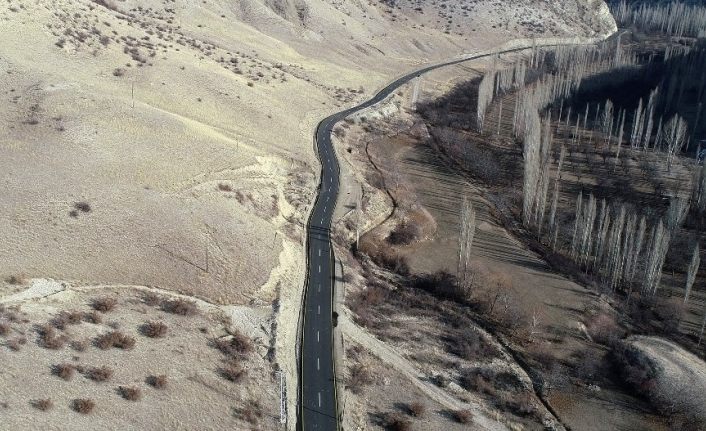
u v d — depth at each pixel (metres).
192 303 69.06
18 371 53.03
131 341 60.53
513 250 100.94
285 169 107.38
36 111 92.19
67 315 61.41
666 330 84.12
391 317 79.06
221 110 114.56
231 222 82.19
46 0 119.50
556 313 85.81
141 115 98.06
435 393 67.06
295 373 65.56
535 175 106.19
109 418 52.09
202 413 56.22
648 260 88.81
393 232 100.44
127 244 73.12
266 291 74.69
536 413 67.31
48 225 72.12
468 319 81.81
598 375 74.94
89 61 111.50
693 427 67.75
